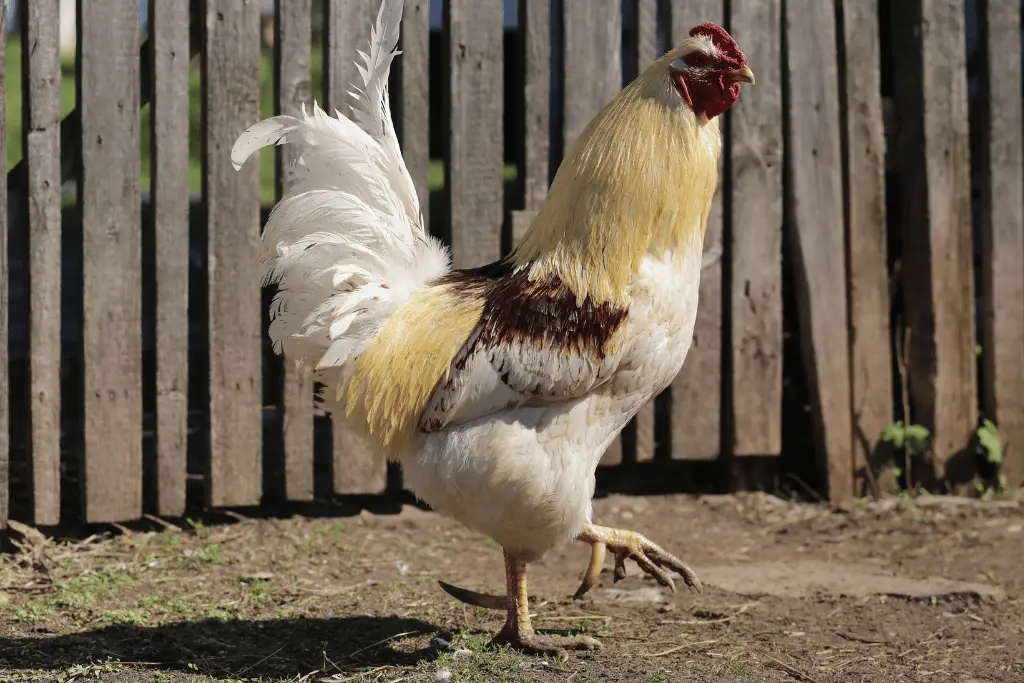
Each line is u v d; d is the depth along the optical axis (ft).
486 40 20.92
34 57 18.56
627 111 14.29
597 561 15.48
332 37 19.99
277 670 14.37
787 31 22.30
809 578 18.95
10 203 20.65
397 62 21.18
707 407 22.88
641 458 22.75
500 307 14.08
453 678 14.11
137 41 19.17
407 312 14.40
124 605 16.71
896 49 23.40
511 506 13.91
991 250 23.38
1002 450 23.66
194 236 37.93
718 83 14.14
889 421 23.40
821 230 22.77
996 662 15.12
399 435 14.60
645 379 14.29
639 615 17.03
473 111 21.01
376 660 14.83
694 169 14.21
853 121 22.77
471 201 21.18
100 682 13.69
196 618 16.30
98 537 19.97
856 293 23.11
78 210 19.31
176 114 19.43
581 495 14.25
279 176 20.13
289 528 20.85
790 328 24.48
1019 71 23.13
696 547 20.75
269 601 17.21
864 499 23.26
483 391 13.78
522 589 15.12
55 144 18.84
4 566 18.52
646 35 21.59
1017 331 23.56
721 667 14.74
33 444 19.29
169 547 19.61
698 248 14.64
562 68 21.39
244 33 19.70
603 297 13.87
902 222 23.58
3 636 15.21
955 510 22.58
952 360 23.49
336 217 14.46
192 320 33.42
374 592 17.79
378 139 15.08
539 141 21.43
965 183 23.24
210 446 20.36
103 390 19.58
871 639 16.03
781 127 22.59
